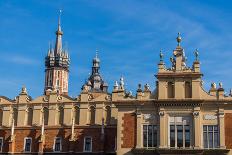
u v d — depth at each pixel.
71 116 68.81
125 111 60.25
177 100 58.72
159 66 60.72
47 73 164.25
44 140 68.25
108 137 66.75
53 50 165.75
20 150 68.44
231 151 56.84
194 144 57.28
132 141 58.97
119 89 62.53
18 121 69.75
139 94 60.41
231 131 57.69
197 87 59.38
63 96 69.94
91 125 67.56
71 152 66.31
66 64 165.50
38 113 69.75
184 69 60.19
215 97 58.97
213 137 57.84
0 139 69.38
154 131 59.03
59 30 167.88
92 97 69.19
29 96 71.56
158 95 59.75
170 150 56.91
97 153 66.31
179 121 58.62
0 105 71.06
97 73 137.38
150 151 57.72
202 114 58.75
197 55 60.50
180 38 61.81
